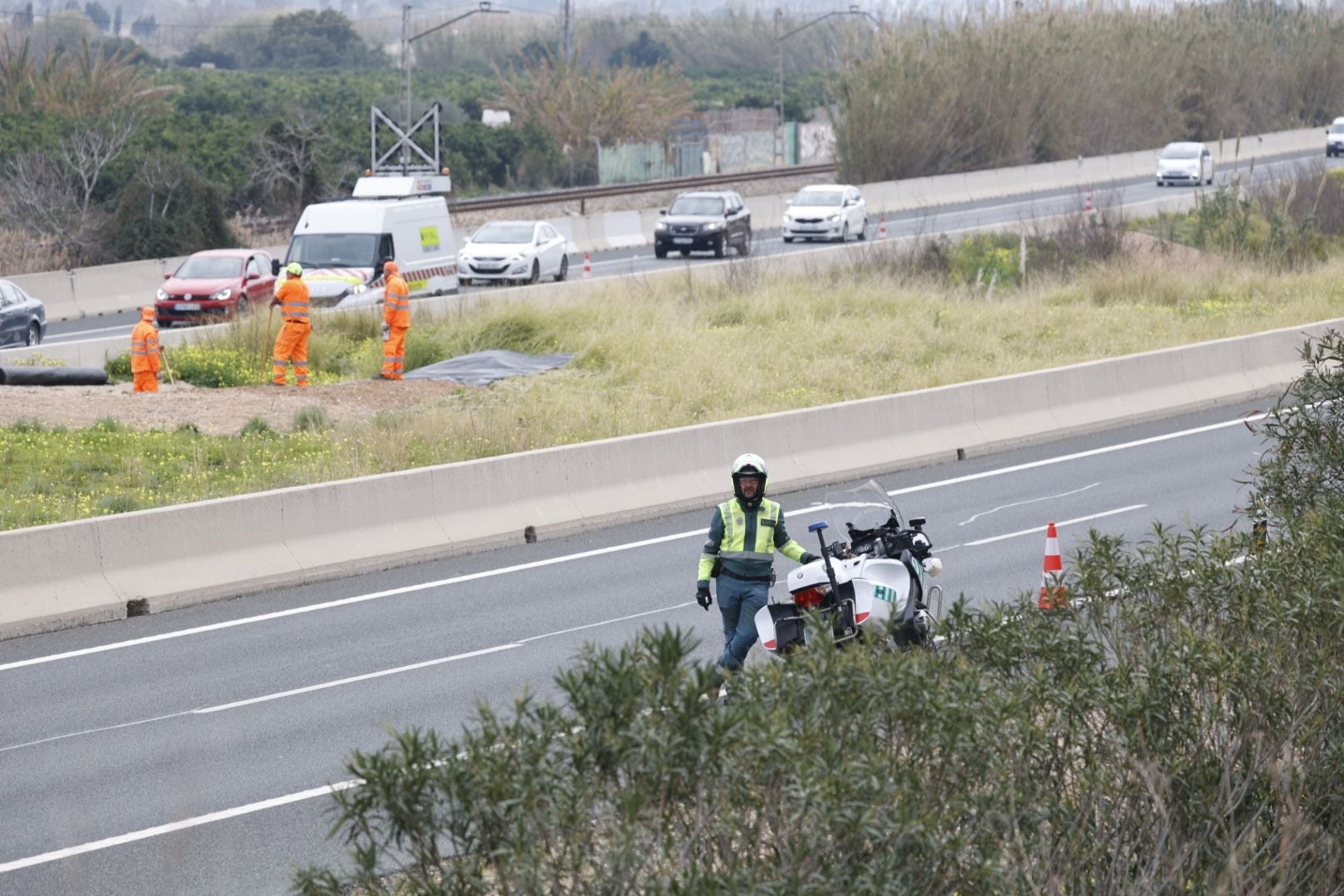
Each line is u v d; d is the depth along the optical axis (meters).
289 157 112.62
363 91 181.50
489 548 36.44
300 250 70.38
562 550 36.00
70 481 39.50
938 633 14.80
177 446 43.47
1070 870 13.00
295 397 51.34
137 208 97.69
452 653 27.55
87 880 18.08
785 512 38.88
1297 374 56.12
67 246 95.00
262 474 40.50
